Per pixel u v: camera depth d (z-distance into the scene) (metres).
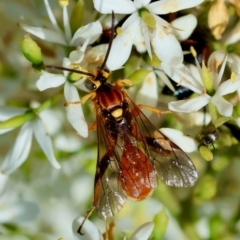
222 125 0.14
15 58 0.15
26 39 0.14
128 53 0.14
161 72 0.14
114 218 0.15
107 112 0.14
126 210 0.15
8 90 0.15
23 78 0.15
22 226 0.15
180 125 0.15
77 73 0.14
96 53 0.14
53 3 0.15
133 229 0.15
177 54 0.14
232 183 0.15
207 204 0.15
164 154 0.14
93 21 0.14
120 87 0.14
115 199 0.14
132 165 0.14
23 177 0.15
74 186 0.15
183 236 0.15
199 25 0.14
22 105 0.14
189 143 0.14
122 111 0.14
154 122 0.15
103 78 0.14
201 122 0.14
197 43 0.14
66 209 0.15
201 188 0.15
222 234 0.15
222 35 0.14
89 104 0.15
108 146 0.14
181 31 0.14
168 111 0.14
